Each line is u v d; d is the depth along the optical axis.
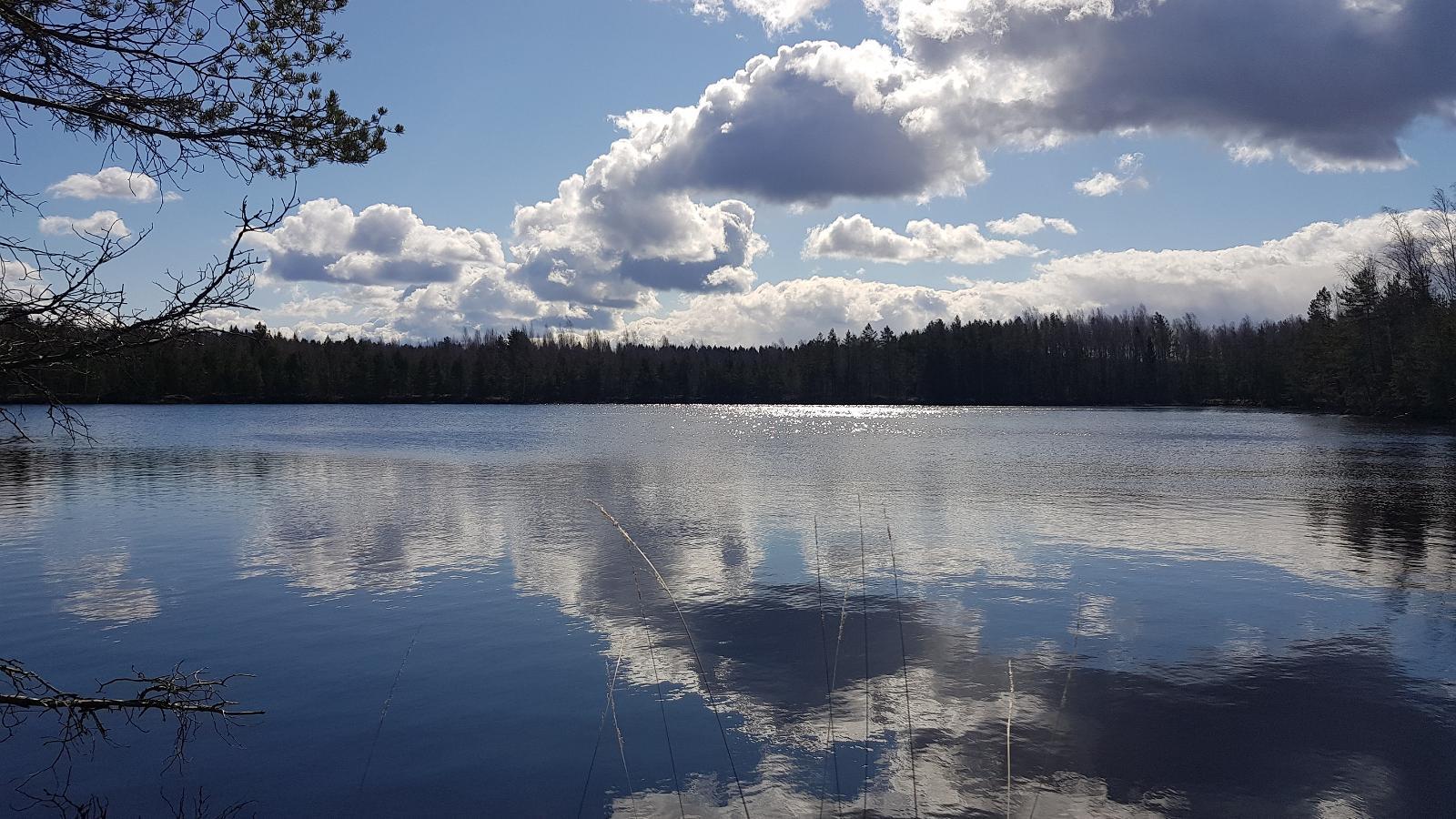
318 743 8.31
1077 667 10.45
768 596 13.76
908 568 15.84
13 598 13.71
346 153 6.00
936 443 52.34
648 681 9.96
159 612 12.80
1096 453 43.31
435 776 7.66
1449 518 21.78
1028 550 17.59
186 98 5.54
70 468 35.94
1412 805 7.21
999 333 155.88
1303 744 8.32
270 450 46.53
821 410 127.31
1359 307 82.25
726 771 7.76
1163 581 14.74
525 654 10.89
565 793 7.37
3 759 7.98
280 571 15.55
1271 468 35.22
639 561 16.38
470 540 18.73
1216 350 149.50
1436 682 9.96
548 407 141.50
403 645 11.23
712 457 41.50
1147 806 7.17
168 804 7.19
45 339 4.70
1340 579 14.97
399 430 69.50
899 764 7.89
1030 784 7.54
